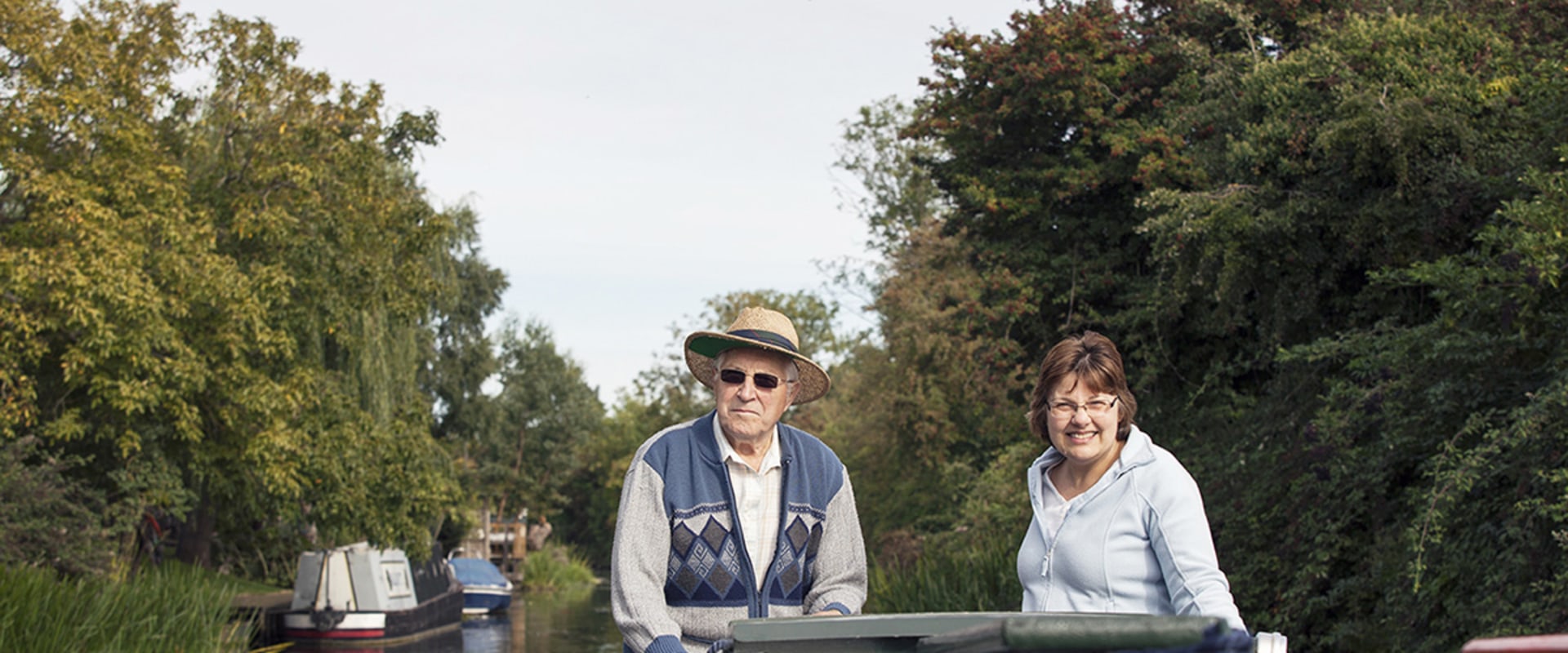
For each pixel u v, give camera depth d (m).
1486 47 12.56
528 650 27.97
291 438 20.08
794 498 4.23
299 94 21.45
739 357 4.16
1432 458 9.11
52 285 17.06
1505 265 9.18
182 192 19.06
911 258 30.56
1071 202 17.23
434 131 24.41
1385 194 12.38
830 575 4.34
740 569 4.12
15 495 16.78
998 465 24.09
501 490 63.59
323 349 25.47
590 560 80.25
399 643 28.25
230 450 20.45
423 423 24.12
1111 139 16.08
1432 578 9.36
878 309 30.70
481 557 63.72
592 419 67.75
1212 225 12.84
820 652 2.63
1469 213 11.53
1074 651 2.21
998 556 17.11
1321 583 11.20
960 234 19.47
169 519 30.48
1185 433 15.62
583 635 32.22
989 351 17.00
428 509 23.28
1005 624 2.26
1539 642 1.57
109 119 18.53
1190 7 16.56
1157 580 3.59
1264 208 12.95
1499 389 9.70
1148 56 16.36
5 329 17.17
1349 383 11.12
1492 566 8.72
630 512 4.09
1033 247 17.12
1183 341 15.84
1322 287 13.00
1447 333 9.91
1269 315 13.76
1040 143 17.69
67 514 17.88
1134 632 2.16
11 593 12.71
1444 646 9.14
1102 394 3.67
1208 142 15.08
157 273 18.69
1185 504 3.54
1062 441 3.70
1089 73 16.48
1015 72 16.86
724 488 4.14
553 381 66.25
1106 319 16.20
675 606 4.13
